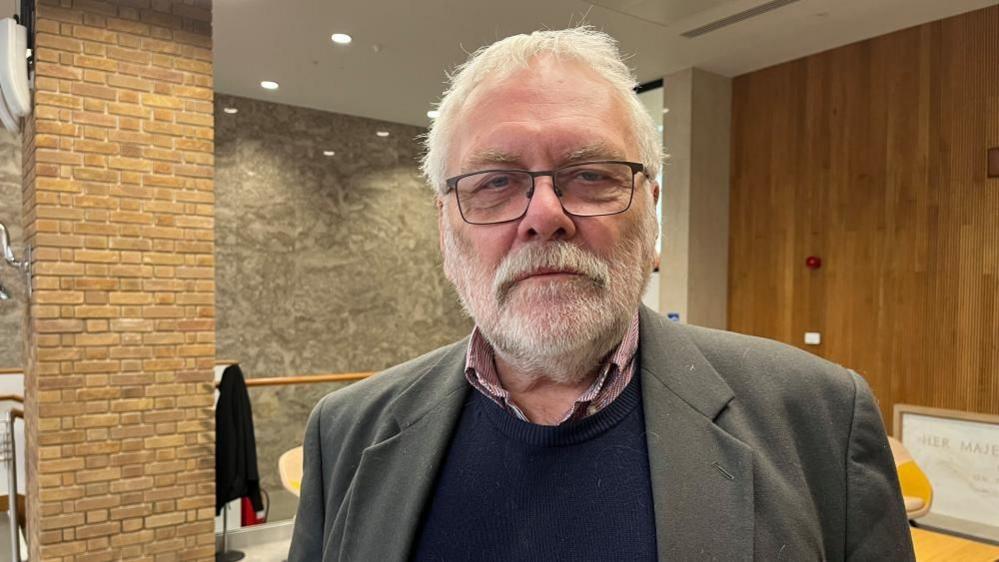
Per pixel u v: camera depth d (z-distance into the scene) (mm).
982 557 2232
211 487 3605
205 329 3604
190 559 3525
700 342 917
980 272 4750
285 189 7336
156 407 3463
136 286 3416
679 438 792
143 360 3432
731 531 728
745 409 827
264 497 4527
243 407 3906
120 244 3375
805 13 4895
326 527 994
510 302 801
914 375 5066
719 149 6262
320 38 5430
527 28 5211
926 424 4840
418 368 1060
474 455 883
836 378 861
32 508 3500
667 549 720
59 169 3229
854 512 789
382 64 6043
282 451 4664
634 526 767
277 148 7285
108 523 3326
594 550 769
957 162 4879
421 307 8258
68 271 3250
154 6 3471
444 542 847
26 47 3271
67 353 3248
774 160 6012
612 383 842
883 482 806
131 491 3387
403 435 945
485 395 916
